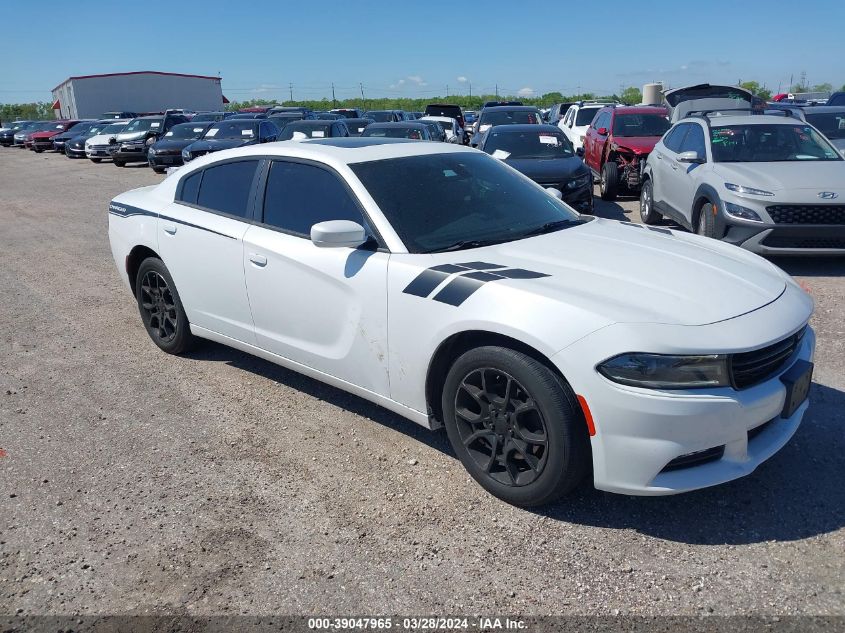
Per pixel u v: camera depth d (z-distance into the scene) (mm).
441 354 3402
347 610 2635
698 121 8602
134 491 3469
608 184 12719
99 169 23016
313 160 4105
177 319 5031
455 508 3250
